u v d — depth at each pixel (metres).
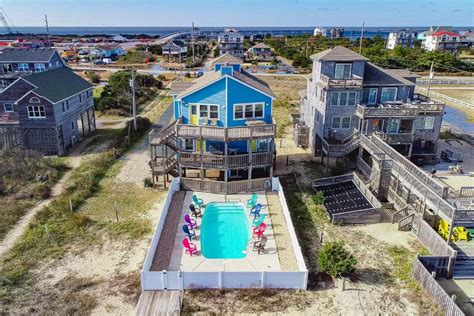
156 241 23.97
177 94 35.03
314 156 40.81
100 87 78.50
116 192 32.06
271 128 30.72
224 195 31.14
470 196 25.81
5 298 19.73
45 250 23.94
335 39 179.38
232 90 31.66
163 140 31.67
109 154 39.78
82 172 36.00
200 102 32.59
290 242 24.66
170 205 29.27
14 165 34.34
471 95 73.50
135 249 24.08
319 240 25.20
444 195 24.66
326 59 37.69
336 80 36.78
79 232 25.89
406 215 27.25
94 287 20.67
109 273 21.84
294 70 105.00
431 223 25.95
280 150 42.78
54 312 18.78
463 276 21.78
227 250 24.59
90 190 31.98
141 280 20.02
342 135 38.91
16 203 29.73
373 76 39.50
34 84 39.47
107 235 25.59
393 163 29.08
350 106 37.97
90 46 151.00
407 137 37.16
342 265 20.94
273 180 31.94
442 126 51.88
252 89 32.06
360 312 18.95
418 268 21.03
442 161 39.06
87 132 49.69
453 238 24.67
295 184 33.81
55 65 63.97
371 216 27.39
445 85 83.75
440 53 107.88
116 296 19.97
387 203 29.56
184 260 22.58
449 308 18.48
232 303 19.38
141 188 32.88
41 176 33.84
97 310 18.97
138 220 27.50
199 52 144.88
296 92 75.00
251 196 31.03
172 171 33.62
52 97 39.69
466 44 156.50
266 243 24.52
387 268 22.39
